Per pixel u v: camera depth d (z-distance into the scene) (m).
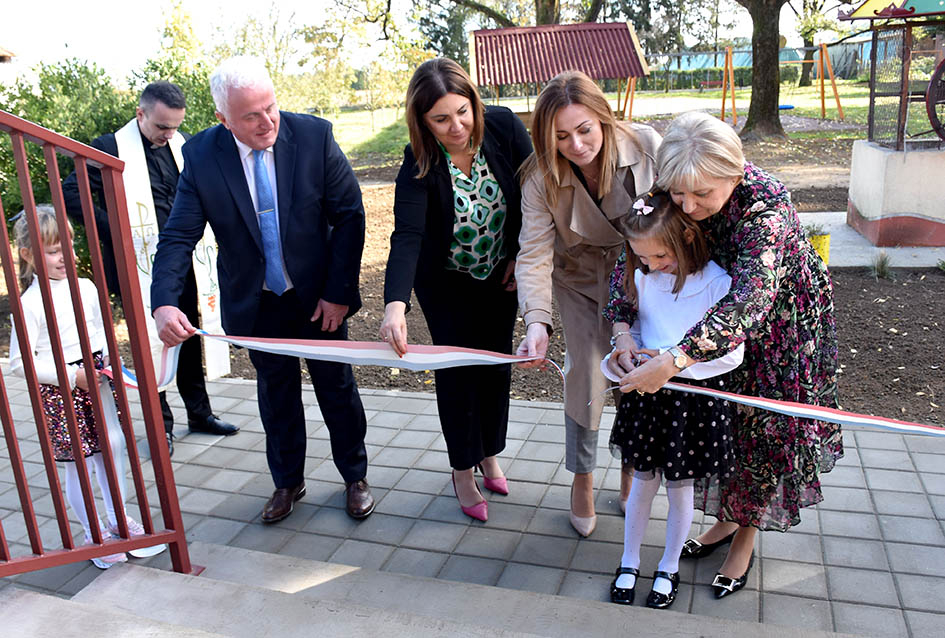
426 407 4.60
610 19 39.16
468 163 2.92
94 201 4.08
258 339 2.73
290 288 3.20
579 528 3.17
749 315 2.06
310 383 5.14
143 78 6.71
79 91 6.29
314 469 3.95
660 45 39.28
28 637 1.97
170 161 4.15
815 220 8.47
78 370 2.94
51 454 2.30
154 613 2.29
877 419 2.17
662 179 2.15
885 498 3.26
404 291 2.78
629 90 17.22
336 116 21.20
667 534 2.68
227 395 5.00
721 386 2.42
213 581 2.43
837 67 33.06
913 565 2.82
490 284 3.18
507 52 14.03
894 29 7.17
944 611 2.57
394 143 18.39
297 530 3.40
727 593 2.70
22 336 2.20
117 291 4.17
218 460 4.13
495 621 2.46
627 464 2.58
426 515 3.44
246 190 3.02
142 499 2.56
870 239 7.33
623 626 2.37
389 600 2.64
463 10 35.12
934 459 3.54
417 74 2.68
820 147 14.20
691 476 2.47
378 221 9.76
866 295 5.86
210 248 4.49
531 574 2.95
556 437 4.08
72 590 3.05
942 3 6.45
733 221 2.23
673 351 2.07
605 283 2.89
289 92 19.97
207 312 4.57
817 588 2.72
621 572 2.78
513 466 3.80
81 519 3.13
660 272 2.43
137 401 4.92
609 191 2.68
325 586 2.75
